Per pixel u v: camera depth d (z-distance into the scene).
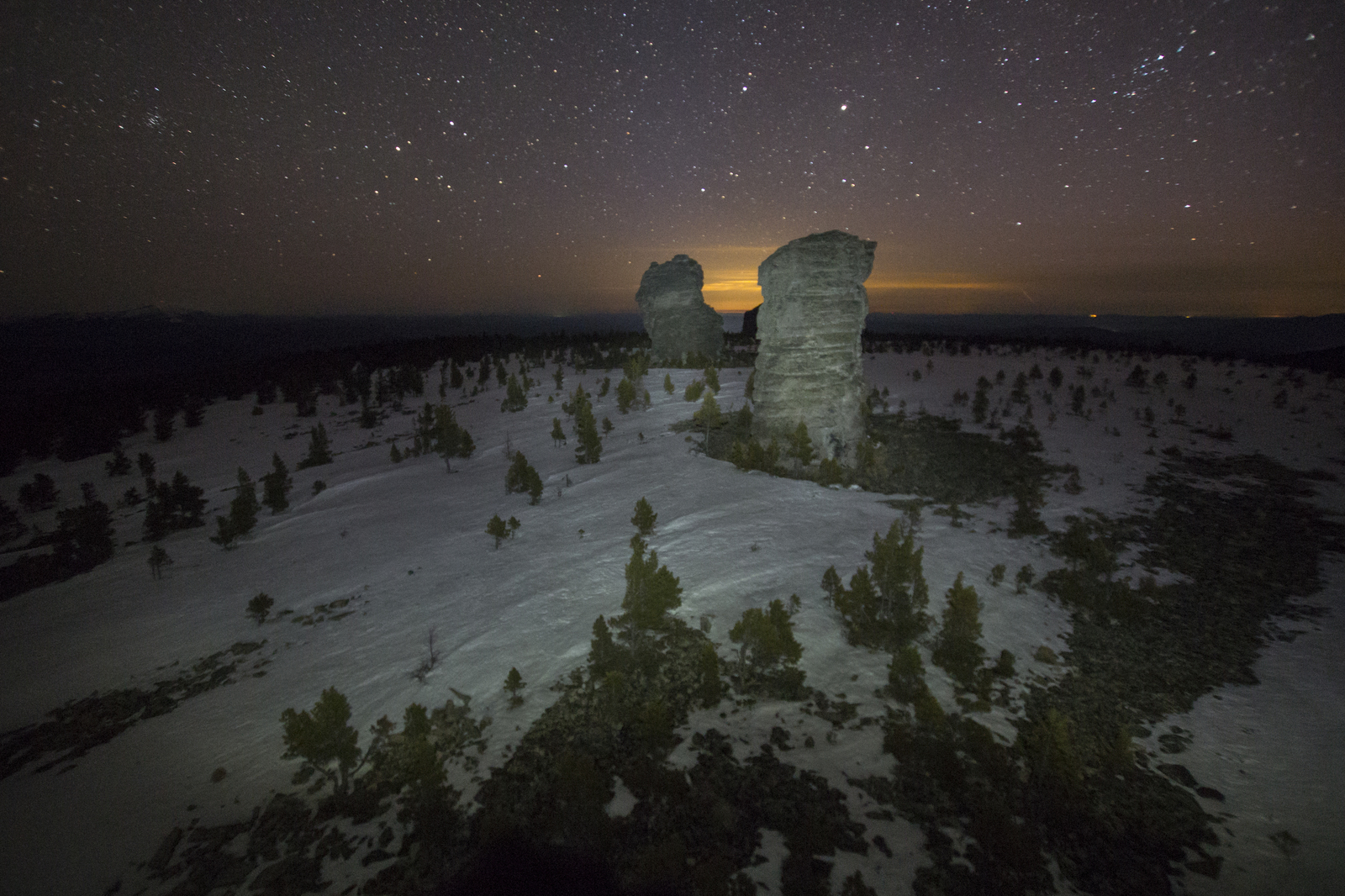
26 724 16.02
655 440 36.19
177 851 10.73
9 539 35.81
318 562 24.41
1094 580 19.80
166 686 16.94
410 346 79.56
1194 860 10.04
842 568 19.91
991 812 9.81
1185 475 30.11
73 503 41.81
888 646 15.59
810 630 16.42
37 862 10.83
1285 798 11.53
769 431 31.23
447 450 36.25
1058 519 25.33
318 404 60.91
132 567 26.58
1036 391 45.22
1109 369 51.28
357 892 9.34
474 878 9.20
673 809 10.45
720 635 16.23
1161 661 16.17
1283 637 17.42
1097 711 13.96
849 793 10.90
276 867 9.97
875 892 8.91
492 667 15.45
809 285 30.02
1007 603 18.44
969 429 37.03
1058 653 16.20
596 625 14.68
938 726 11.86
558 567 20.89
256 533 29.16
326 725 11.16
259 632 19.39
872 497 26.98
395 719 13.87
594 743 12.27
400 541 25.36
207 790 12.36
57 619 22.08
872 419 38.84
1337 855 10.12
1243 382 45.72
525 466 28.83
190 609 21.62
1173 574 21.14
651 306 62.19
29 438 54.91
